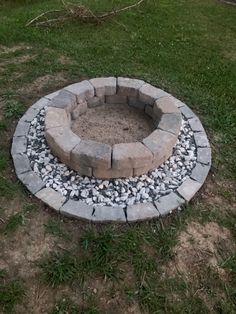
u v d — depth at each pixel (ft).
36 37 20.31
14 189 11.76
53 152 12.66
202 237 10.96
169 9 24.98
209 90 17.29
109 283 9.71
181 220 11.25
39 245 10.42
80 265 9.96
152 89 14.61
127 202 11.42
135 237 10.64
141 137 14.07
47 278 9.69
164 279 9.90
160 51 20.17
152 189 11.87
